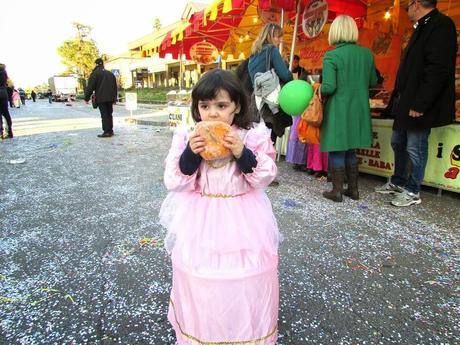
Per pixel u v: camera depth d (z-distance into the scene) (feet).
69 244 8.73
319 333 5.60
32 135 28.76
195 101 4.22
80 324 5.81
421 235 9.16
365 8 20.22
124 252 8.28
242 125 4.46
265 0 14.51
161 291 6.73
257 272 4.26
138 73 107.14
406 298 6.52
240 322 4.29
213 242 4.17
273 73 11.68
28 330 5.65
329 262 7.80
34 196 12.58
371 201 11.93
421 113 10.01
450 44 9.52
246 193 4.48
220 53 30.76
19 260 7.92
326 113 11.06
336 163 11.55
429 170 12.58
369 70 11.13
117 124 38.29
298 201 11.88
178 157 4.27
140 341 5.42
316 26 15.21
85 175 15.55
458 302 6.40
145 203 11.76
